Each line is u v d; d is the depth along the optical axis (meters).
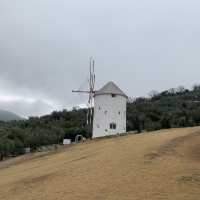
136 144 56.62
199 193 31.16
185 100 164.00
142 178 36.50
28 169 56.16
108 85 92.31
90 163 47.50
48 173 46.25
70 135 128.50
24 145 124.25
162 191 32.16
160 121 115.31
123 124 91.50
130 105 155.62
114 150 54.44
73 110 179.25
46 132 134.88
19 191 39.31
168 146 50.81
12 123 173.25
